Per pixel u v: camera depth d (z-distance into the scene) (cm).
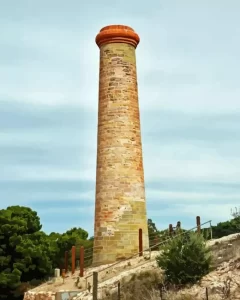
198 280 2056
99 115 3238
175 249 2150
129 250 2966
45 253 4388
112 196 3048
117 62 3244
